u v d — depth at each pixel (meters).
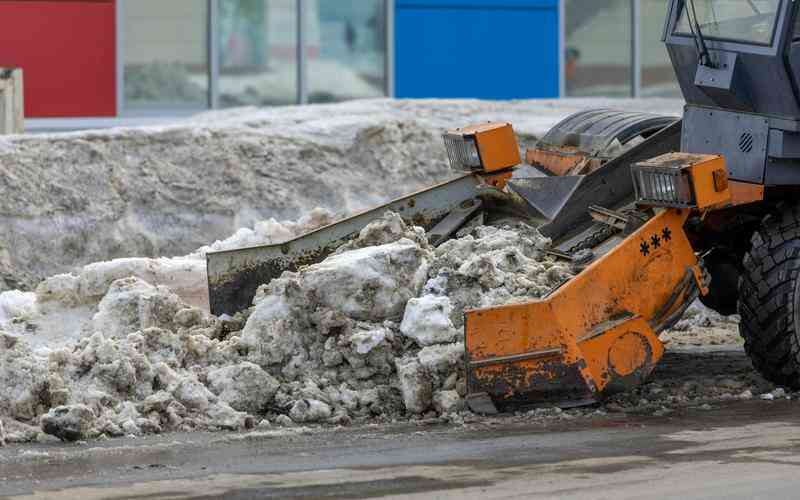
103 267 15.25
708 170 13.18
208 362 13.38
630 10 36.06
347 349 13.21
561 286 12.81
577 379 12.59
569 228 14.91
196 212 22.75
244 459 11.12
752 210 14.77
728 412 13.06
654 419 12.71
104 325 14.15
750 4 14.00
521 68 35.19
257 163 23.69
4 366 12.59
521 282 13.50
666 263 13.30
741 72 14.07
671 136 15.38
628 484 10.12
